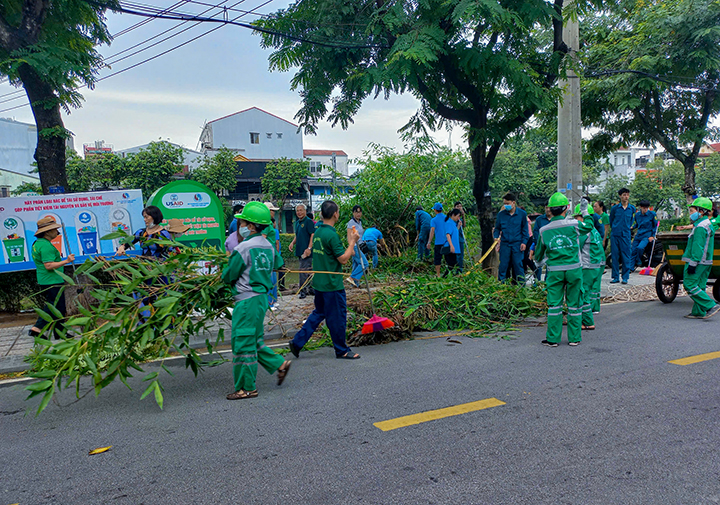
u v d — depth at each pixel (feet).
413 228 42.57
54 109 27.89
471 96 31.73
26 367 18.44
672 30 46.47
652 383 15.02
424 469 9.98
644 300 30.25
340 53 30.71
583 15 31.55
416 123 35.09
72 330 14.12
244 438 11.69
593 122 57.21
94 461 10.76
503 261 30.19
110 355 16.26
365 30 29.04
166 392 15.40
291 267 60.18
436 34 26.73
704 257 24.12
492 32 28.84
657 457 10.36
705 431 11.60
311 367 17.54
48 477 10.11
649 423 12.08
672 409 12.95
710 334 21.18
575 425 12.01
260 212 14.65
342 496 9.04
